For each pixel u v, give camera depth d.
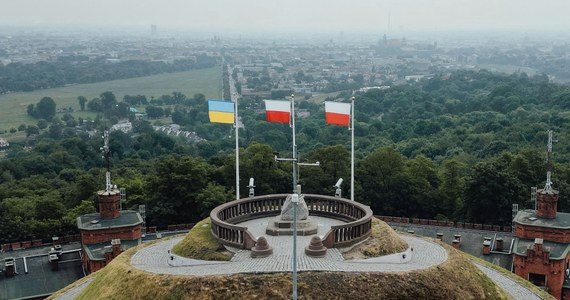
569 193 93.38
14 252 73.88
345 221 54.53
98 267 64.44
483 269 57.00
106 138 75.69
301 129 198.00
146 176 117.94
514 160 99.88
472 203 92.62
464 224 88.69
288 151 164.88
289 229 49.91
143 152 175.88
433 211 102.38
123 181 108.94
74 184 124.31
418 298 38.25
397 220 94.62
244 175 106.62
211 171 110.00
